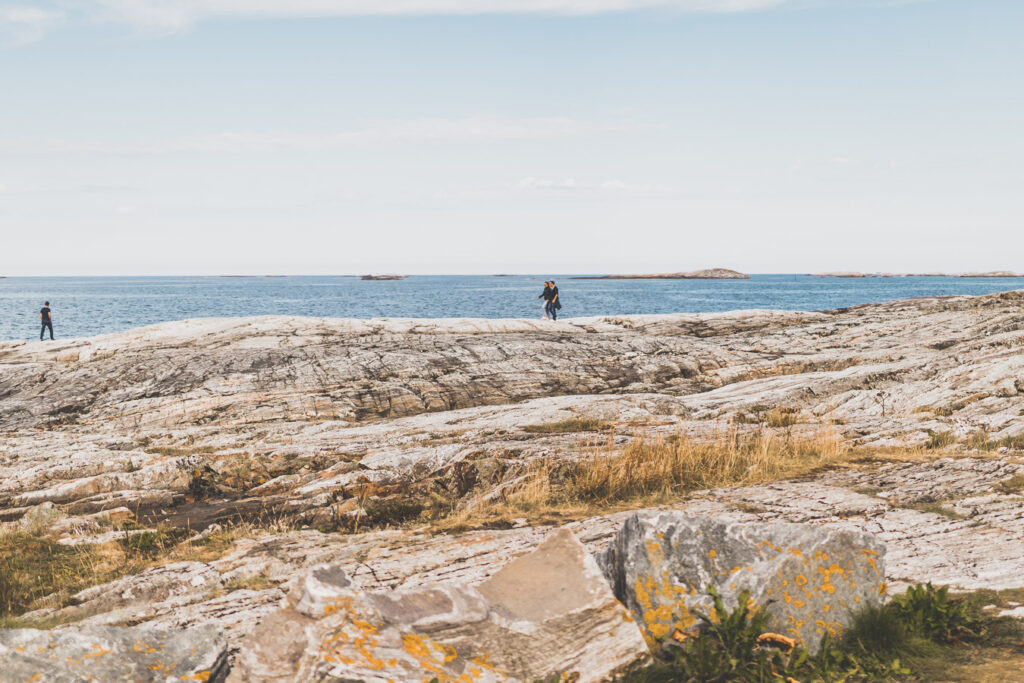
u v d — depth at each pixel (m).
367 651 4.43
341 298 188.62
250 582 8.45
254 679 4.34
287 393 22.52
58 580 9.34
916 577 7.00
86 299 195.50
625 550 5.81
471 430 17.03
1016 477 10.95
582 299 166.62
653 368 25.78
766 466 12.99
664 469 12.39
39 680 4.44
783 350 28.47
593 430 16.86
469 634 4.80
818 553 5.50
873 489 10.92
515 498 11.71
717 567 5.63
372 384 23.48
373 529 10.99
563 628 4.95
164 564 9.54
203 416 20.88
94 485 13.41
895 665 5.02
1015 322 26.06
